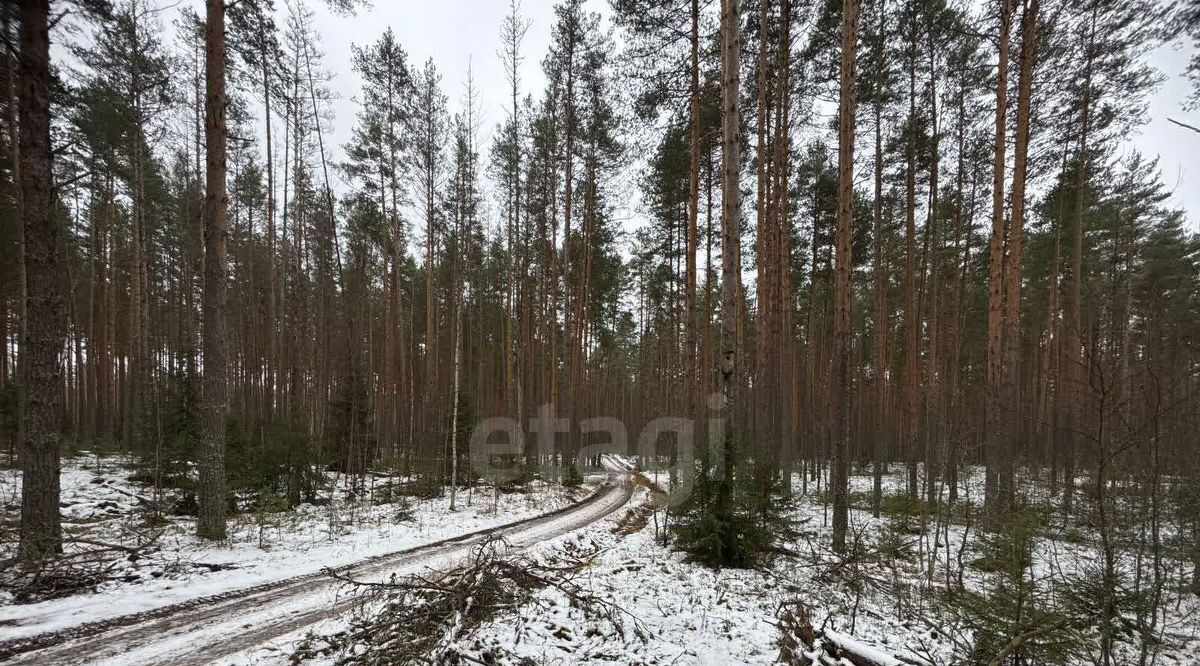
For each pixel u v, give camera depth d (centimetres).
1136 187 1939
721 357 854
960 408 1556
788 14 1407
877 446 1360
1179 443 569
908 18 1545
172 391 1326
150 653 475
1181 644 586
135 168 1847
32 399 707
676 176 1733
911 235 1688
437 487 1712
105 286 2470
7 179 1495
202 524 901
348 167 2103
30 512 691
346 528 1098
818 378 2606
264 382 2602
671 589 696
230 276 2547
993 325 1211
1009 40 1204
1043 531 894
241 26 1052
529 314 2500
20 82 716
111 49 1661
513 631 510
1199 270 2272
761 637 530
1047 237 1948
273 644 497
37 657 461
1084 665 506
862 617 639
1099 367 494
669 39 1288
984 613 498
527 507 1542
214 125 914
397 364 2795
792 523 983
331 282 2641
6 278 1889
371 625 516
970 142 1727
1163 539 719
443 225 2405
